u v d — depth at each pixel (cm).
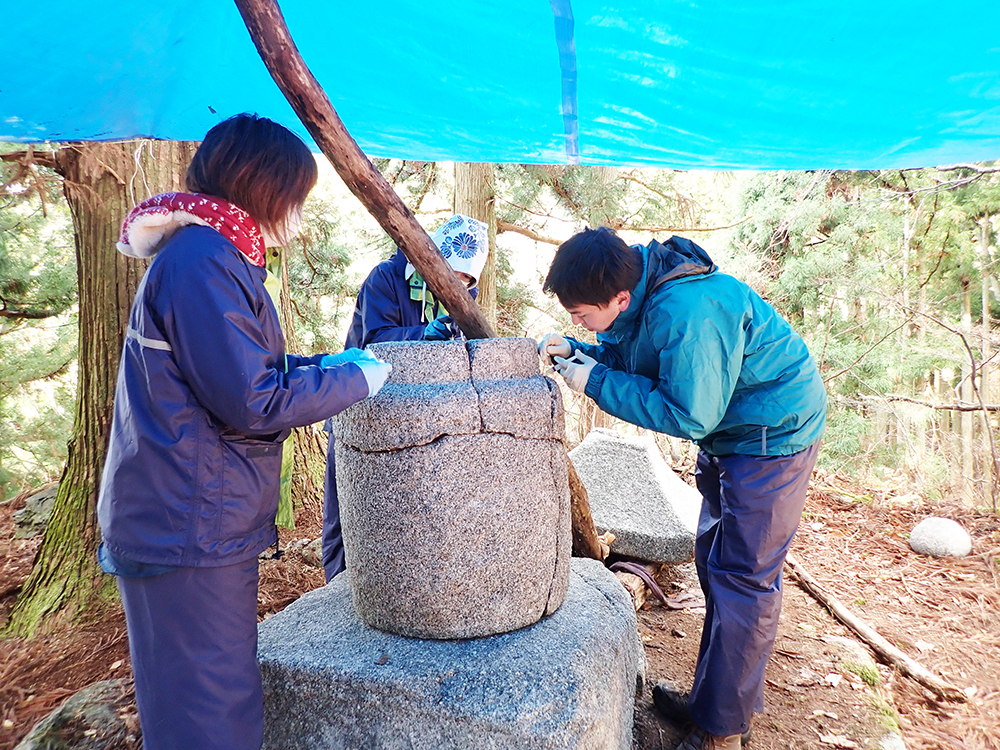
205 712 136
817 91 237
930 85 230
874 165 329
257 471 142
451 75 242
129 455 133
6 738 221
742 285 200
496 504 164
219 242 135
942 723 241
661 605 320
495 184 705
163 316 130
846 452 741
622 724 183
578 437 845
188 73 246
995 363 748
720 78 232
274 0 143
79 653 272
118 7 198
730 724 206
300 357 171
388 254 777
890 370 785
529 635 171
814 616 321
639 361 210
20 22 202
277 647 171
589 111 267
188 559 131
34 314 614
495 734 146
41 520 406
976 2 183
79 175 308
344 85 258
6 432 703
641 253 204
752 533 205
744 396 207
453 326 212
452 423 160
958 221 765
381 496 163
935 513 482
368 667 159
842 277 770
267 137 140
